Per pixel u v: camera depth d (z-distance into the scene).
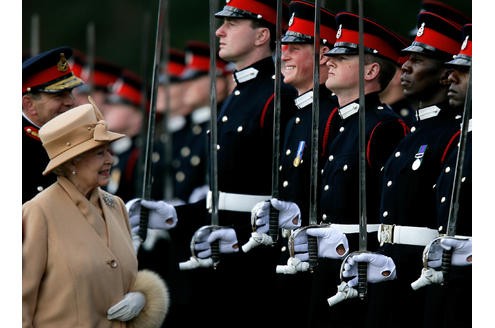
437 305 26.59
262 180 33.16
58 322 24.62
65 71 29.31
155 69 31.50
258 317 32.94
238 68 34.03
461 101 27.28
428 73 28.39
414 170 28.16
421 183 28.06
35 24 49.28
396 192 28.45
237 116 33.38
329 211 30.06
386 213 28.67
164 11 31.47
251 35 33.31
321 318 29.78
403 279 28.19
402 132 29.78
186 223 34.06
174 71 53.97
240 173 33.16
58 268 24.69
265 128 33.06
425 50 28.36
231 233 30.52
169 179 46.66
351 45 29.98
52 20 79.19
